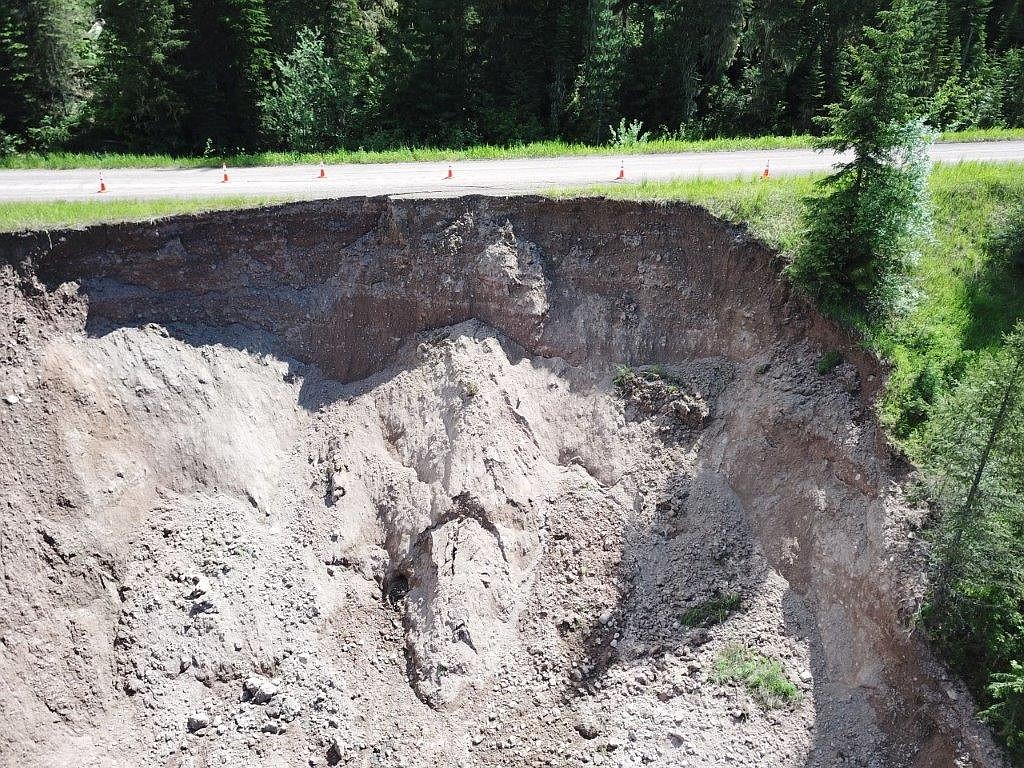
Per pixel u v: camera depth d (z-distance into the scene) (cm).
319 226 2447
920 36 1817
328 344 2406
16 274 2125
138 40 3788
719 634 1808
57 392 2033
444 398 2238
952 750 1376
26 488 1886
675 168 2922
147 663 1798
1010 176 2444
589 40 4284
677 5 4350
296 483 2197
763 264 2175
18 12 4106
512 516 2070
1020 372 1353
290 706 1780
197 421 2164
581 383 2306
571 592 1983
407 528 2075
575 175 2814
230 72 4088
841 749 1535
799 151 3161
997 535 1399
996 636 1439
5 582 1762
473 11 4503
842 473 1802
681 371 2261
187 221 2342
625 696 1775
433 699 1809
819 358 2003
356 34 4703
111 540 1931
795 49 4519
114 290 2242
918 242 1973
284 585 1991
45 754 1605
